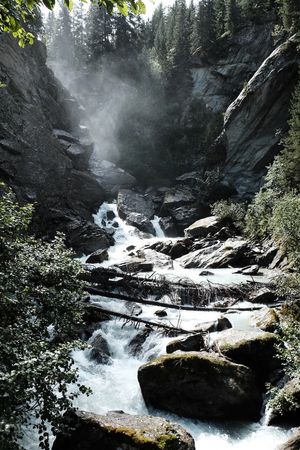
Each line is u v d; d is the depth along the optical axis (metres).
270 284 17.69
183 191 41.59
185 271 23.30
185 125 53.50
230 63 54.00
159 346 12.12
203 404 9.02
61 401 5.96
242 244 25.33
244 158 40.31
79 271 8.85
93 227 29.84
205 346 10.97
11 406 5.23
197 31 61.09
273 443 8.05
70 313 8.20
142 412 9.34
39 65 40.47
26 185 28.00
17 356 5.57
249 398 8.99
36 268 8.27
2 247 7.36
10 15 4.51
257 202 29.56
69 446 6.72
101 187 37.53
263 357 10.01
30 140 29.78
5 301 6.72
